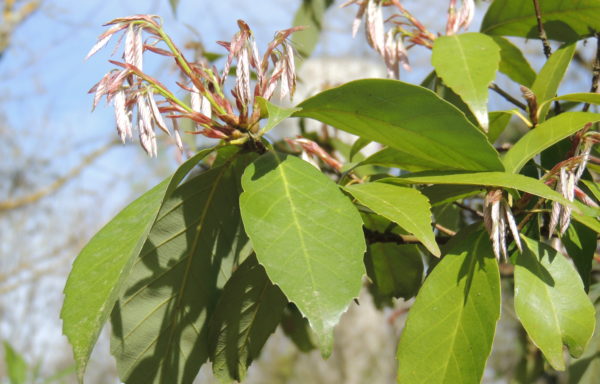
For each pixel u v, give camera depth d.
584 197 0.58
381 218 0.65
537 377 0.86
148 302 0.61
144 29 0.59
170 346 0.61
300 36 0.91
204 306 0.62
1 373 2.58
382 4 0.70
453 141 0.57
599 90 0.69
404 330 0.57
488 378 1.50
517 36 0.74
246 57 0.58
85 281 0.55
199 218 0.62
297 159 0.58
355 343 2.47
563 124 0.59
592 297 0.70
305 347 0.90
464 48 0.65
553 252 0.58
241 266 0.62
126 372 0.60
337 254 0.54
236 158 0.62
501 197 0.56
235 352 0.62
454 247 0.58
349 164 0.67
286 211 0.55
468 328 0.55
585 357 0.67
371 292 0.90
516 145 0.60
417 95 0.56
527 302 0.56
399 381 0.56
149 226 0.56
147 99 0.58
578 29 0.71
